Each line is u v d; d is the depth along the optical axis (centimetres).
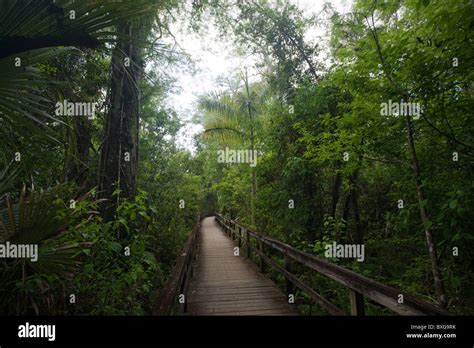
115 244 296
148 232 566
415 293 371
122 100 479
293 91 712
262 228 809
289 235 655
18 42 135
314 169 600
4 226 162
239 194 1220
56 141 175
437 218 277
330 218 517
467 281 301
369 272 451
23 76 150
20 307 191
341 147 421
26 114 153
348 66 357
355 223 638
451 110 293
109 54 167
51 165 248
